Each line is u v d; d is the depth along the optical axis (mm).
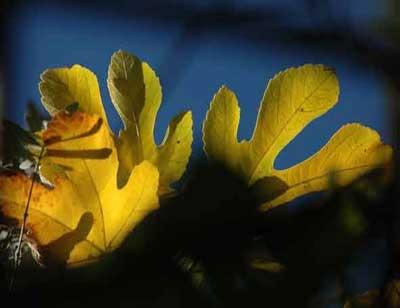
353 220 1594
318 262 1586
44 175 1737
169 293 1562
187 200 1590
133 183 1723
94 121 1738
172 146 1769
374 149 1752
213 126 1752
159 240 1573
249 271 1585
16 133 1754
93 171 1737
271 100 1775
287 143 1765
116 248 1670
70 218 1729
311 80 1779
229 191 1597
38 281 1549
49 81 1790
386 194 1605
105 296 1544
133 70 1785
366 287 1594
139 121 1777
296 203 1609
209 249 1579
